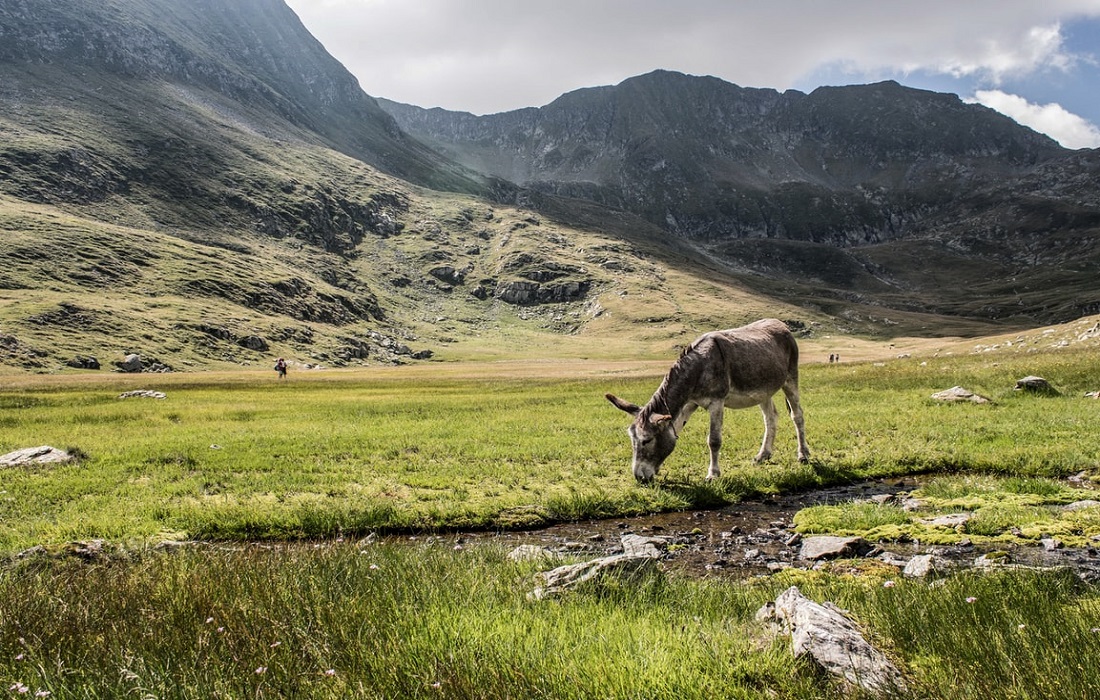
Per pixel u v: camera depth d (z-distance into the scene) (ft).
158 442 67.51
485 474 52.24
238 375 329.11
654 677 14.15
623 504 43.98
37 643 15.89
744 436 67.21
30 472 52.90
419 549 29.55
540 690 13.61
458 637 16.07
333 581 21.76
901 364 141.18
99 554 30.94
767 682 14.52
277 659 15.11
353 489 47.80
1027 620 17.35
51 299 545.03
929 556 28.19
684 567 31.42
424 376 315.17
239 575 22.04
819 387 111.45
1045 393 85.56
